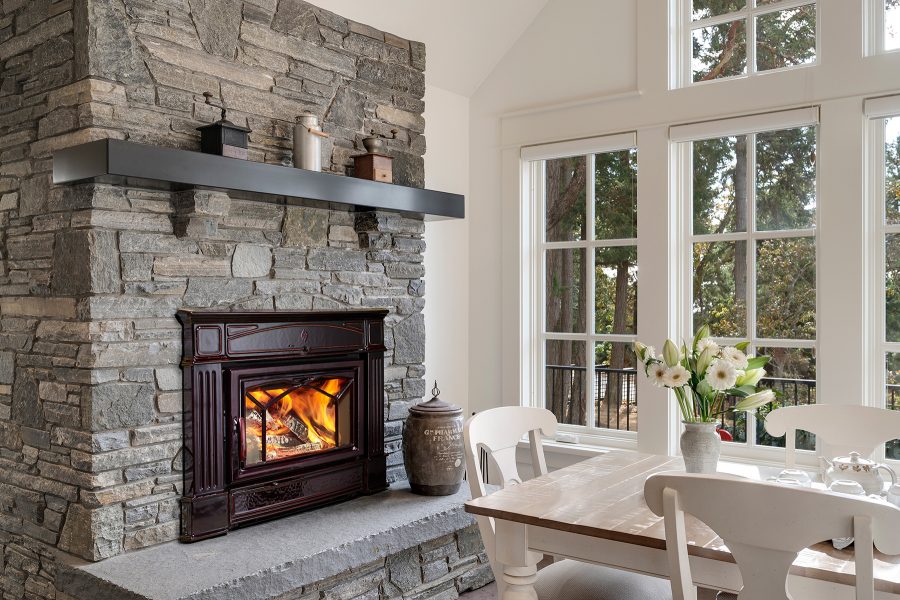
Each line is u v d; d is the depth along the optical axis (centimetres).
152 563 268
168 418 291
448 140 472
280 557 275
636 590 218
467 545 364
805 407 276
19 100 299
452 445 362
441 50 442
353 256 371
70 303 276
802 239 381
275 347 324
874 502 140
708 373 211
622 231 437
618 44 430
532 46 462
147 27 286
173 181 265
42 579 288
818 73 368
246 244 321
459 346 482
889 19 360
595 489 222
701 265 411
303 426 342
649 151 417
